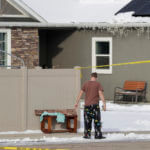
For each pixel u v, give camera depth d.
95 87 38.62
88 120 38.81
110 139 38.69
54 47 67.19
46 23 64.12
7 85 40.47
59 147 35.50
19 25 63.84
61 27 64.94
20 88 40.69
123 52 64.38
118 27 64.12
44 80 41.28
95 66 65.06
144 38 63.91
